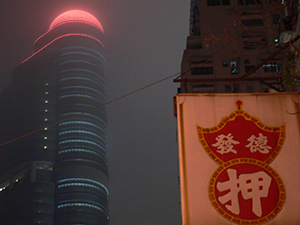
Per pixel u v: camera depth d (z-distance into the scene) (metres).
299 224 12.26
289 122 13.45
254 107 13.65
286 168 12.88
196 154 13.12
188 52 96.50
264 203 12.51
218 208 12.51
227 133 13.35
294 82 14.58
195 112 13.61
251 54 93.44
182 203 12.60
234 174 12.85
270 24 96.19
